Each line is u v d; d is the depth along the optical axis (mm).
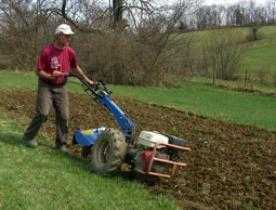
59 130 10586
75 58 10289
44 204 7305
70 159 10031
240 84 38938
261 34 66688
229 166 10992
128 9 38125
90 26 37562
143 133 9016
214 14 59375
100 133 9859
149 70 33438
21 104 17453
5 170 8586
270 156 12477
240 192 9273
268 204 8781
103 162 9297
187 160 11094
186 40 37062
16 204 7141
